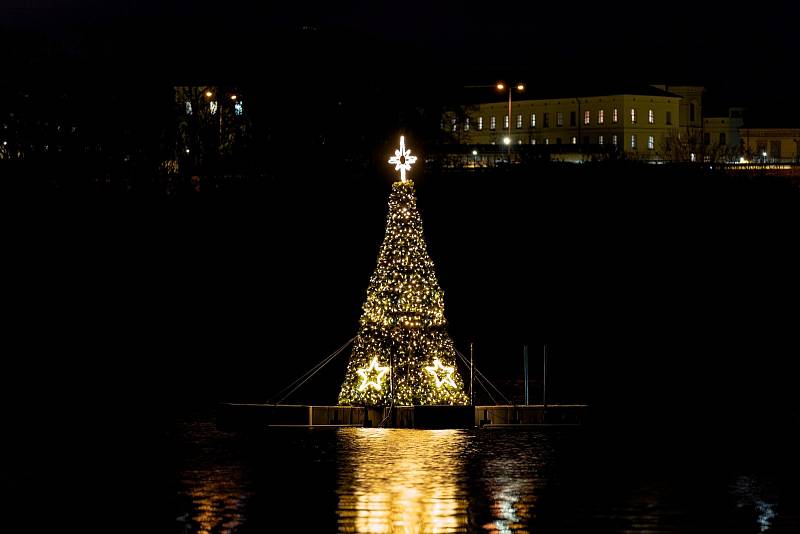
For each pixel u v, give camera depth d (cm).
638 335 7362
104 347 6675
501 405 4203
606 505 2653
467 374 5656
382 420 3819
